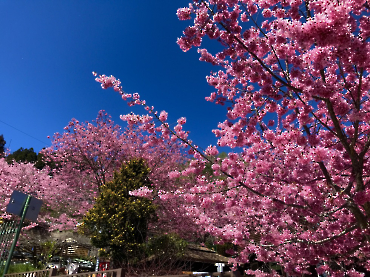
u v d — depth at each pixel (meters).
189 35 3.68
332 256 5.63
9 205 5.75
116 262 10.41
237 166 4.97
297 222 5.69
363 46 2.81
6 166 14.77
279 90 4.23
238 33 3.84
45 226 15.22
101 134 18.28
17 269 9.30
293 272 5.86
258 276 6.54
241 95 4.72
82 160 18.33
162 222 14.78
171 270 9.92
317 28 2.46
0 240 6.51
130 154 18.12
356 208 3.95
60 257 14.16
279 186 5.23
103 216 11.12
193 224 14.09
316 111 5.16
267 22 4.55
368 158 4.77
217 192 5.04
